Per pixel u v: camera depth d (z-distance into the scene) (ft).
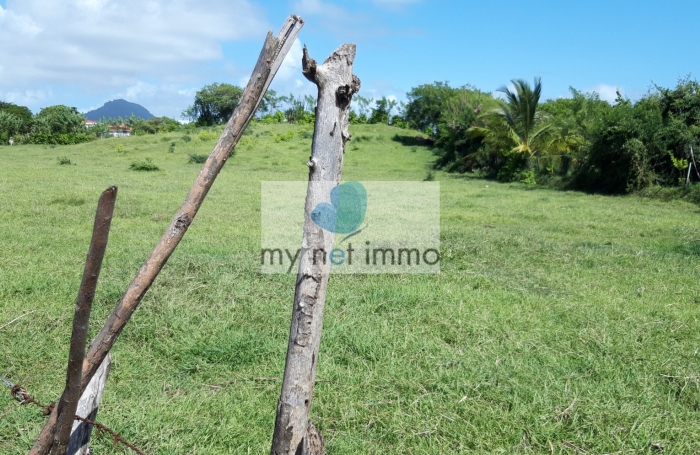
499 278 23.65
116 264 23.09
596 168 66.54
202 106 226.99
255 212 40.55
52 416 5.58
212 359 14.70
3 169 66.49
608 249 29.81
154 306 17.75
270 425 11.58
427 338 16.48
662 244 32.01
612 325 18.04
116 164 89.86
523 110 81.10
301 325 6.74
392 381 13.47
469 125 95.76
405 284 22.08
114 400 12.24
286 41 5.91
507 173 81.35
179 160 102.47
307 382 6.84
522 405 12.28
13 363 13.87
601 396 12.99
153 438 10.78
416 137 142.00
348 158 113.60
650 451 10.85
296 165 97.71
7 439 10.68
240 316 17.78
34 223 32.17
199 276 21.08
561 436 11.30
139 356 14.69
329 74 6.55
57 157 102.27
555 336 16.92
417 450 10.83
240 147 118.42
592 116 82.89
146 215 36.86
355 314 18.39
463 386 13.15
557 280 23.62
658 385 13.84
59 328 16.01
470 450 10.92
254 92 5.87
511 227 37.68
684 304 20.65
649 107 63.52
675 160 60.08
